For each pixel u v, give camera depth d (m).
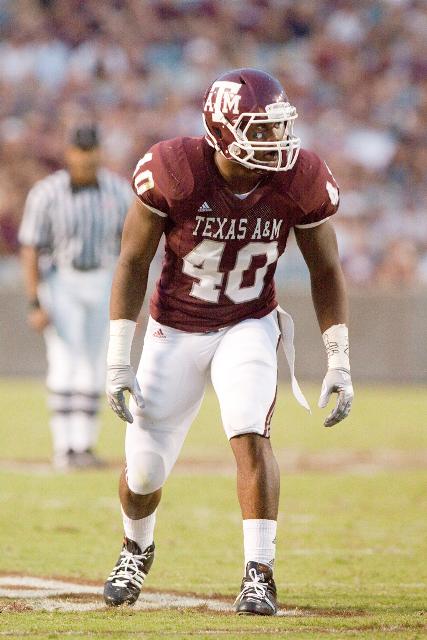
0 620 12.05
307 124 57.69
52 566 16.25
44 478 26.56
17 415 40.22
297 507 22.84
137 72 59.09
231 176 12.35
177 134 56.91
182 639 10.82
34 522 20.41
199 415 41.88
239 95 11.99
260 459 12.55
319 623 11.85
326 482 26.67
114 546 18.12
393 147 57.09
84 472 27.66
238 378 12.69
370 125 57.84
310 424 39.28
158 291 13.27
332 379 13.13
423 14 61.28
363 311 51.00
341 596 13.95
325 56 60.12
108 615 12.46
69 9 60.16
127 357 13.04
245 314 13.20
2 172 54.28
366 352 51.00
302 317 50.75
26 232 27.81
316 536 19.31
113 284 13.09
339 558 17.16
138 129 56.59
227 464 29.70
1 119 56.75
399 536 19.38
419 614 12.61
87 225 27.59
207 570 16.14
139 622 11.90
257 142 11.95
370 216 54.66
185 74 59.31
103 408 43.97
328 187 12.67
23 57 58.78
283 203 12.53
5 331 51.59
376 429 37.78
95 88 58.16
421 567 16.38
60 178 27.78
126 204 27.98
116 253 28.27
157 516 21.44
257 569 12.46
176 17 61.19
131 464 13.12
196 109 58.09
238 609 12.36
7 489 24.72
